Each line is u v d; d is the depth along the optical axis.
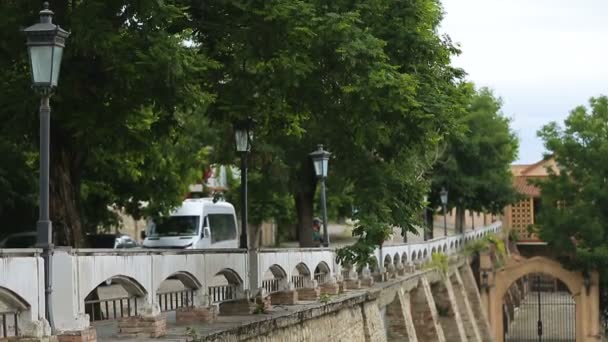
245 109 20.86
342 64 19.50
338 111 21.12
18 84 19.38
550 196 68.94
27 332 12.74
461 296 57.97
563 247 67.81
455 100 22.23
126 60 17.84
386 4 20.84
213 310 18.08
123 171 33.78
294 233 77.25
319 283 28.30
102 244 39.47
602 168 67.62
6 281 12.22
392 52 21.09
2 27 18.36
